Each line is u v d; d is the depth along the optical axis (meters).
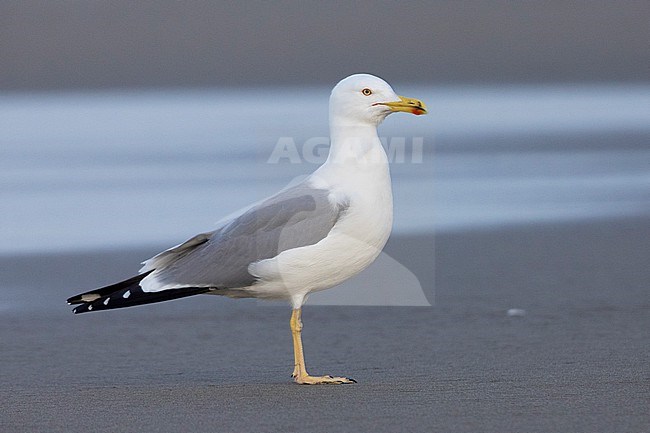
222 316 13.86
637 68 50.97
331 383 10.07
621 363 10.77
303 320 13.52
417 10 65.31
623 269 15.94
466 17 63.94
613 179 23.95
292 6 66.44
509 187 23.00
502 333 12.48
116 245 18.38
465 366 10.87
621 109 37.97
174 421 8.62
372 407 8.95
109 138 31.50
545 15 63.91
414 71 51.09
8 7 65.06
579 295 14.38
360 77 10.05
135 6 66.69
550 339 12.08
